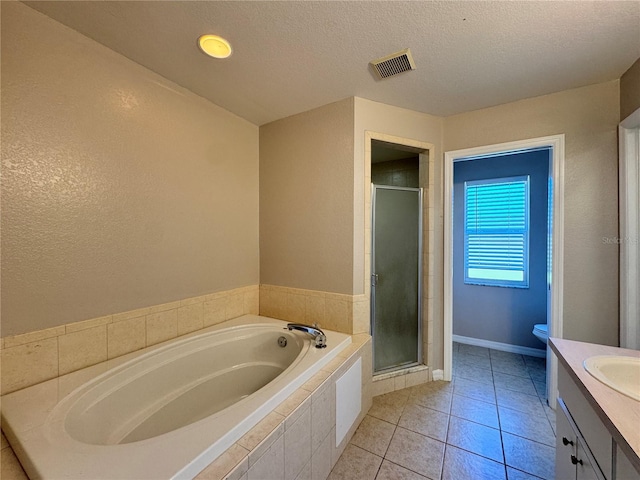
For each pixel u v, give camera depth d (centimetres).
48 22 127
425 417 195
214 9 122
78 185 138
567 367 110
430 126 235
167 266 180
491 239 316
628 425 75
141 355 158
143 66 164
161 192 176
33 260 125
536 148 209
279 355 205
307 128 223
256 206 249
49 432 100
